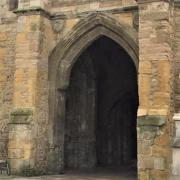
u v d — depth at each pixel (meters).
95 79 23.42
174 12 16.38
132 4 17.17
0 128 19.34
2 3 19.98
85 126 22.94
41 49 17.98
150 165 14.80
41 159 17.73
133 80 24.73
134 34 17.09
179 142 11.09
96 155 23.73
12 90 19.31
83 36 18.27
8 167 17.53
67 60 18.58
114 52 24.77
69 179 16.73
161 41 15.40
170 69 15.66
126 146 26.44
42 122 17.98
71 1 18.34
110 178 17.80
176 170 10.95
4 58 19.64
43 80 18.17
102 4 17.78
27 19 18.00
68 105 22.67
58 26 18.52
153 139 14.84
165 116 14.93
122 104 26.33
